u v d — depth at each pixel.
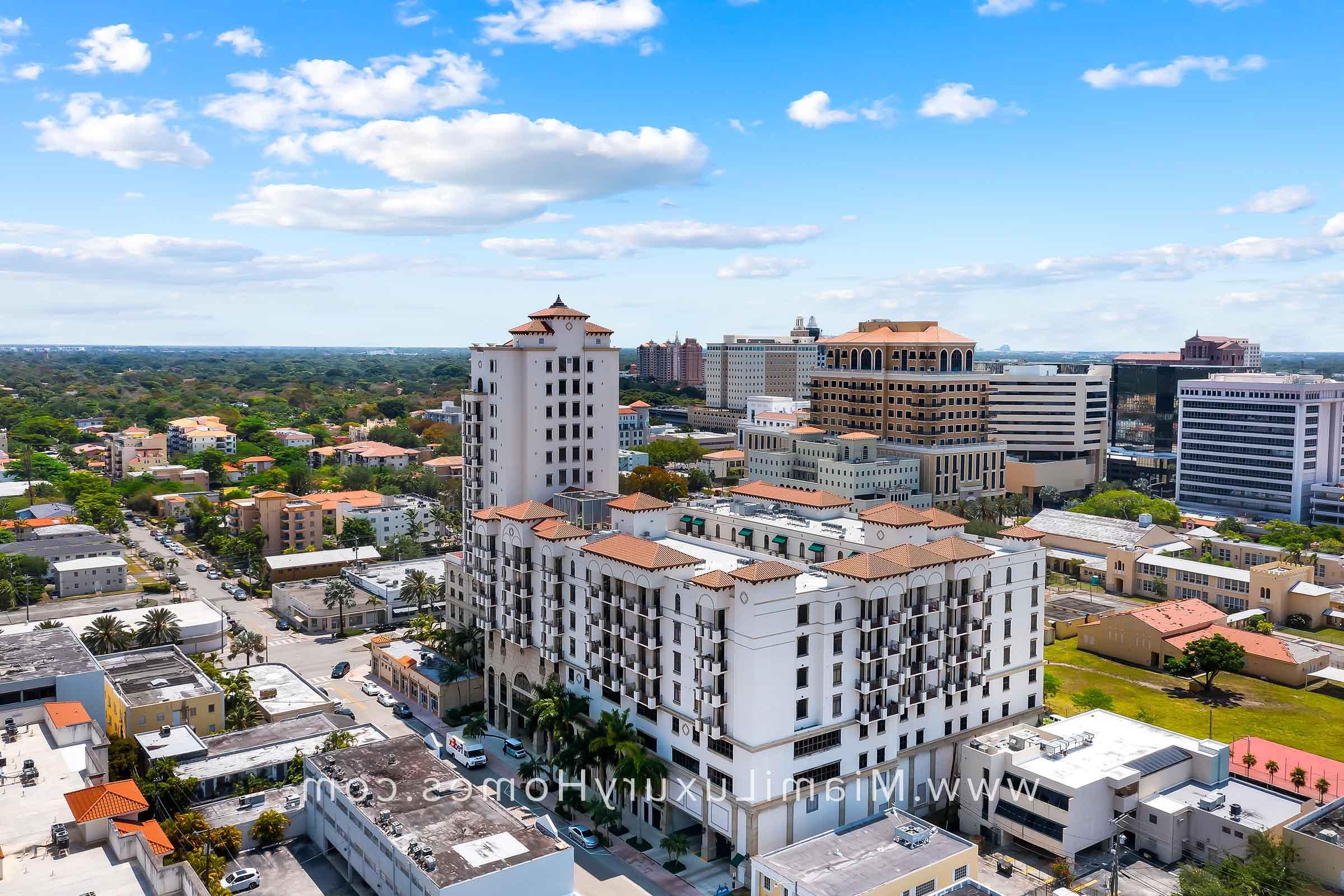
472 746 121.19
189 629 163.12
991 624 113.56
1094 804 96.56
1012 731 108.25
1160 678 156.00
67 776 88.19
